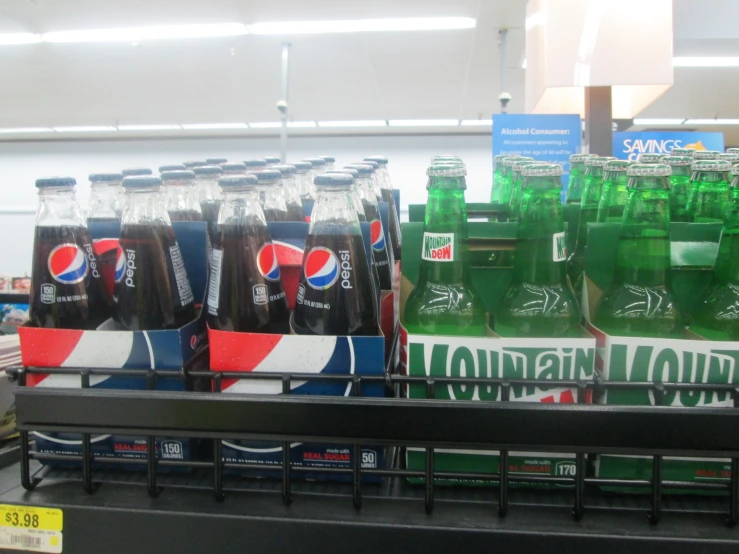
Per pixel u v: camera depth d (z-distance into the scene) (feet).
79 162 25.09
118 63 14.43
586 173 2.56
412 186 24.32
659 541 1.42
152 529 1.55
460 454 1.63
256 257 1.92
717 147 4.22
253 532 1.51
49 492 1.66
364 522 1.49
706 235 1.99
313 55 13.91
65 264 1.87
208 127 22.57
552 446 1.44
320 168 3.38
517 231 1.95
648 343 1.57
